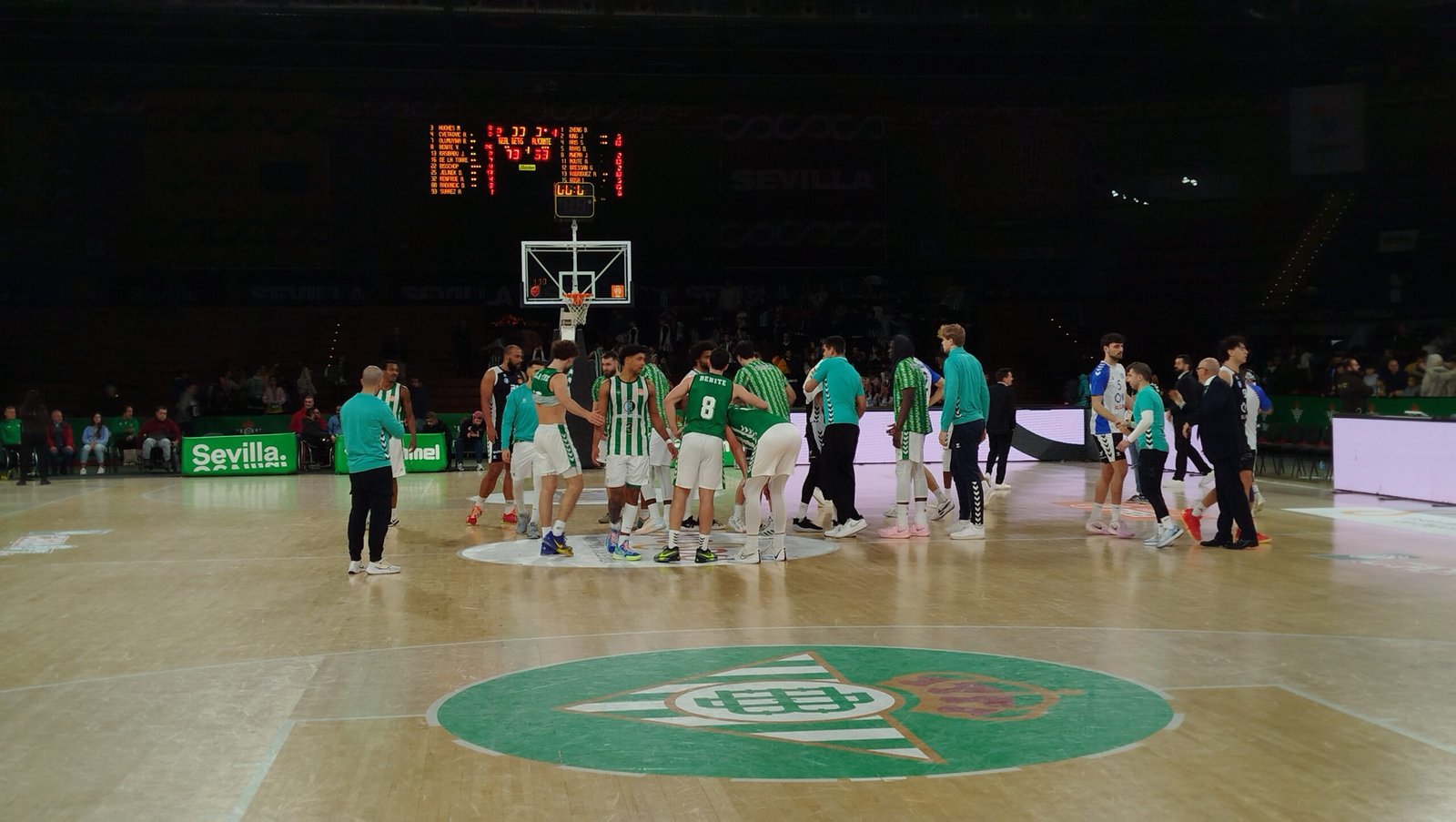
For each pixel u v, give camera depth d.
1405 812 3.83
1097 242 30.80
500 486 17.66
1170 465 17.41
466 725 4.96
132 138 28.11
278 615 7.52
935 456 21.00
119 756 4.61
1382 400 20.55
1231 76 30.27
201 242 28.48
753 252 29.91
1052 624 6.94
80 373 28.72
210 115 28.28
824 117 29.94
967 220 30.48
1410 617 7.02
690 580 8.68
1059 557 9.62
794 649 6.31
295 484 18.70
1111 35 27.94
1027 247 30.69
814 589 8.23
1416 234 29.58
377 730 4.91
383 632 6.95
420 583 8.71
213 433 24.33
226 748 4.69
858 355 28.53
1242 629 6.72
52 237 28.14
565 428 9.98
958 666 5.88
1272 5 26.78
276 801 4.07
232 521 13.26
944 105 30.25
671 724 4.93
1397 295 29.69
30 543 11.38
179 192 28.31
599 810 3.93
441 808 3.97
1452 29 27.89
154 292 29.27
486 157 28.55
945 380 10.65
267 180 28.52
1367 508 13.04
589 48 28.19
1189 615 7.14
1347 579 8.40
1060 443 21.53
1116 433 10.97
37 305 28.73
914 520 12.23
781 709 5.13
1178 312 30.97
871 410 21.52
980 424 10.80
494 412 12.35
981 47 28.66
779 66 29.73
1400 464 14.06
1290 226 30.44
